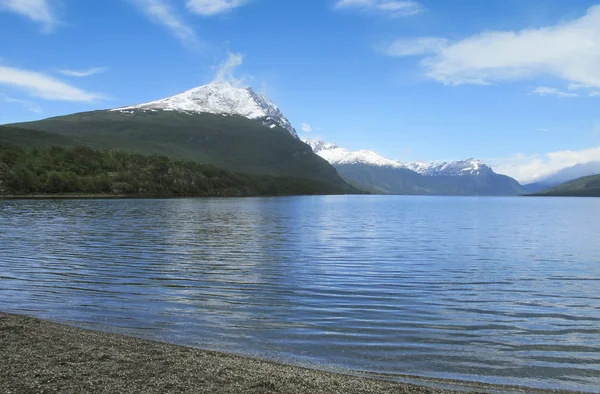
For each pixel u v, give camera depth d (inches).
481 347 646.5
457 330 724.7
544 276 1230.9
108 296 936.3
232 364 550.6
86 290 989.2
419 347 644.1
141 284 1059.3
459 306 882.1
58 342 614.9
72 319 761.6
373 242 2016.5
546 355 617.9
